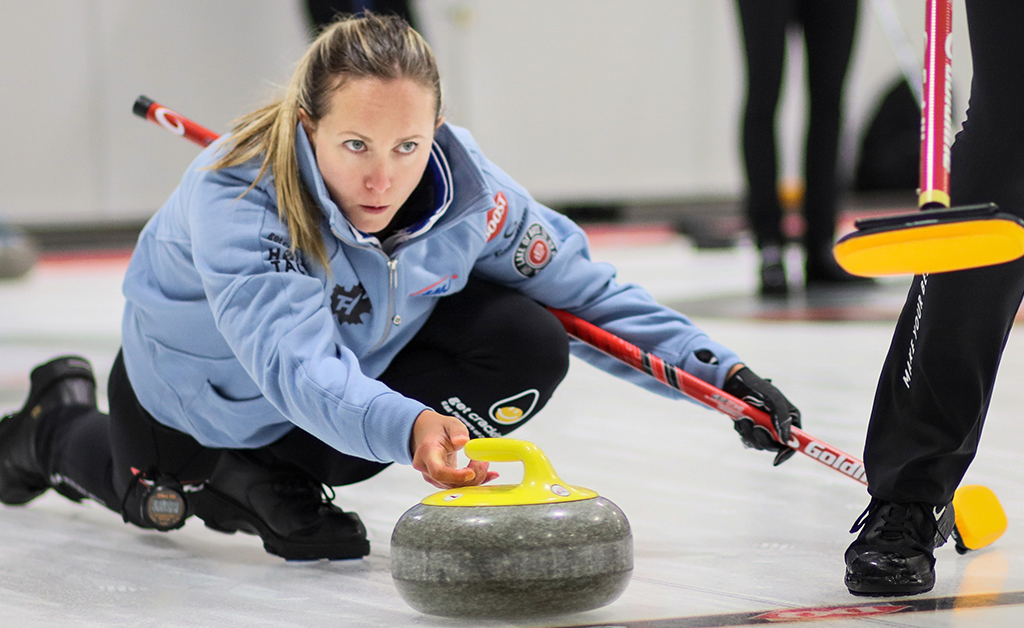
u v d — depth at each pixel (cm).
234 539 586
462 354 568
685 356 571
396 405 425
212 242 474
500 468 733
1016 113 432
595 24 3569
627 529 421
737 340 1295
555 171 3606
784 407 541
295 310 457
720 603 446
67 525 622
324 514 536
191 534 598
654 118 3625
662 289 1947
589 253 614
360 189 465
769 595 459
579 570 401
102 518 641
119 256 3086
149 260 544
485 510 404
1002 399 924
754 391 550
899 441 468
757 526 581
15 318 1706
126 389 572
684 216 3662
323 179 477
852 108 3447
